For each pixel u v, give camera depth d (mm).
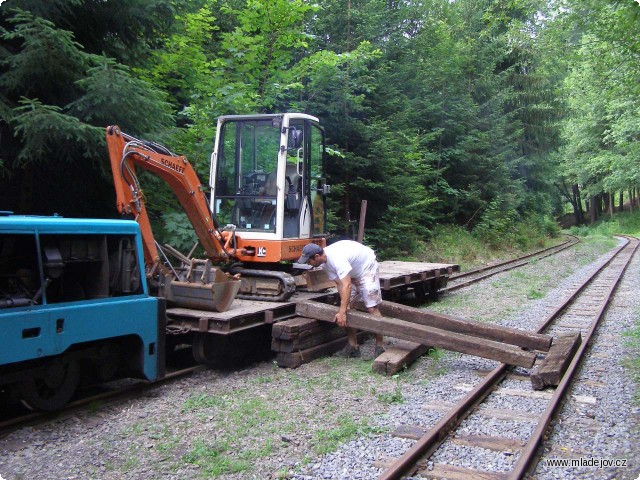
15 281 5328
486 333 8070
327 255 7570
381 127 17141
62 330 5312
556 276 18156
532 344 7848
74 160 9102
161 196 10656
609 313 11734
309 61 14211
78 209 10234
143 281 6305
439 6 27234
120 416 5676
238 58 12977
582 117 38406
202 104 11703
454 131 24266
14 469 4438
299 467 4473
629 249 30281
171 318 7328
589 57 13344
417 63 22406
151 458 4684
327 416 5660
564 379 6578
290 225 8922
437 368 7512
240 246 8734
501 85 29266
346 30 18438
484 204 25734
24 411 5684
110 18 9406
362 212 13672
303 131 8922
